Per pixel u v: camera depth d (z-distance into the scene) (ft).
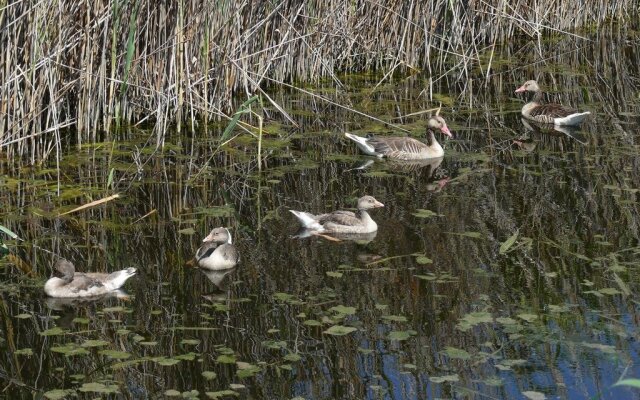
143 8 63.46
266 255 45.91
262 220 50.37
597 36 98.37
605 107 73.82
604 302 40.96
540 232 48.57
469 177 57.57
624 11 108.37
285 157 60.80
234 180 56.29
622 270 43.98
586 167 59.06
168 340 37.58
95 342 37.11
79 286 41.47
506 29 95.20
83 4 60.08
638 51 92.27
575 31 100.22
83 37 60.54
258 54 72.64
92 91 61.82
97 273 42.65
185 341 37.32
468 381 34.65
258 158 57.72
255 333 38.17
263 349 36.91
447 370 35.42
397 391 33.91
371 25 81.82
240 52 68.80
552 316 39.73
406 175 58.03
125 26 63.21
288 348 36.99
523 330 38.50
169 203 52.34
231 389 33.91
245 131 65.46
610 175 57.36
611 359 36.19
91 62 60.75
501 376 35.01
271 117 69.10
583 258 45.39
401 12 81.00
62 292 41.27
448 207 52.31
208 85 67.62
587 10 102.22
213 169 57.93
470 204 52.70
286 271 44.06
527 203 52.75
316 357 36.32
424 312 40.11
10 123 57.88
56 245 46.52
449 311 40.16
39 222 49.19
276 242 47.50
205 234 48.24
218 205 52.19
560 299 41.32
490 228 49.14
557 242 47.32
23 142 58.03
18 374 35.04
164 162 58.80
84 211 50.85
